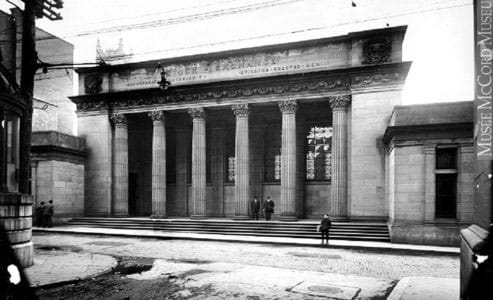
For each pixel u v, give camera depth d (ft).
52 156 94.02
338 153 85.15
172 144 116.88
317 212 98.89
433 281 34.17
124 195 104.99
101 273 40.22
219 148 109.81
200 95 98.02
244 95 93.97
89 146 107.04
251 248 62.08
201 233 83.76
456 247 61.72
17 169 45.57
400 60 82.28
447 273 42.27
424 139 65.87
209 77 98.73
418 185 65.92
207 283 36.32
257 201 93.40
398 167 67.41
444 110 65.16
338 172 84.74
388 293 32.63
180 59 100.94
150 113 102.83
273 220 90.84
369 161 82.12
